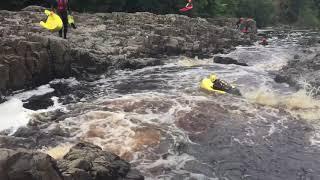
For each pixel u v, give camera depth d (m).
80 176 7.01
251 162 9.09
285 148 9.80
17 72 12.80
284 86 15.26
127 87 14.28
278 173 8.68
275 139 10.25
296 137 10.41
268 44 29.81
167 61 19.06
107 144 9.48
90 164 7.44
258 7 54.97
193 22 28.33
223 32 28.62
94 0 29.16
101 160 7.77
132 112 11.45
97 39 18.34
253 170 8.76
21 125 10.44
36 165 6.47
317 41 31.48
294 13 66.69
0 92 12.01
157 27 22.91
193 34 25.31
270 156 9.39
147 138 9.84
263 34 38.56
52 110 11.54
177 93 13.47
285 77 15.80
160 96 12.98
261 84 15.46
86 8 29.09
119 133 10.05
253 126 10.95
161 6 35.09
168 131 10.30
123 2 31.20
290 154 9.52
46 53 13.84
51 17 15.82
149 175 8.30
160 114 11.36
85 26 20.95
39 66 13.55
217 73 17.11
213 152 9.45
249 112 11.91
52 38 14.23
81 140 9.65
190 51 21.44
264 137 10.34
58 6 15.95
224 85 13.90
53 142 9.51
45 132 10.04
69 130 10.16
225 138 10.16
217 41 25.42
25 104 11.98
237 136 10.30
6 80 12.43
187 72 17.03
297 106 12.65
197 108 11.92
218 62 19.78
